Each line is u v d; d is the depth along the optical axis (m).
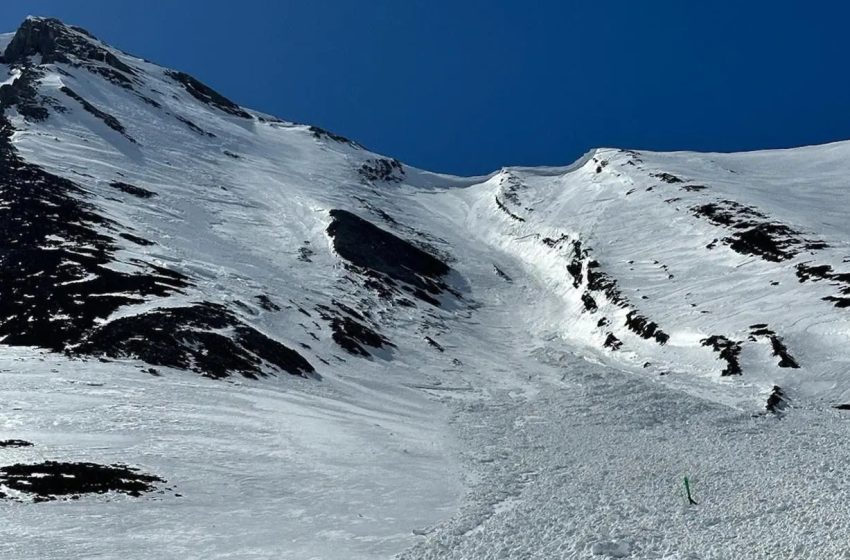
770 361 32.97
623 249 52.03
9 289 32.72
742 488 17.48
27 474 16.56
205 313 32.94
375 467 20.75
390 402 30.91
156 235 43.72
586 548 13.67
